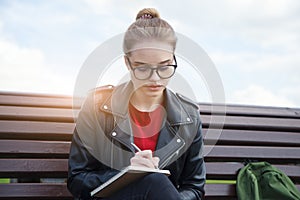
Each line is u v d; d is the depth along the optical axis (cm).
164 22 206
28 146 256
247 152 290
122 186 188
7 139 263
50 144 260
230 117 312
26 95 283
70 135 270
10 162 248
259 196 259
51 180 261
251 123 312
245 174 270
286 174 284
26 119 270
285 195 254
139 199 183
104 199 192
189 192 214
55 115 275
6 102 276
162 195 179
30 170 249
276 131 315
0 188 239
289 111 336
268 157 291
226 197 269
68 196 246
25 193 241
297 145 308
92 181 200
